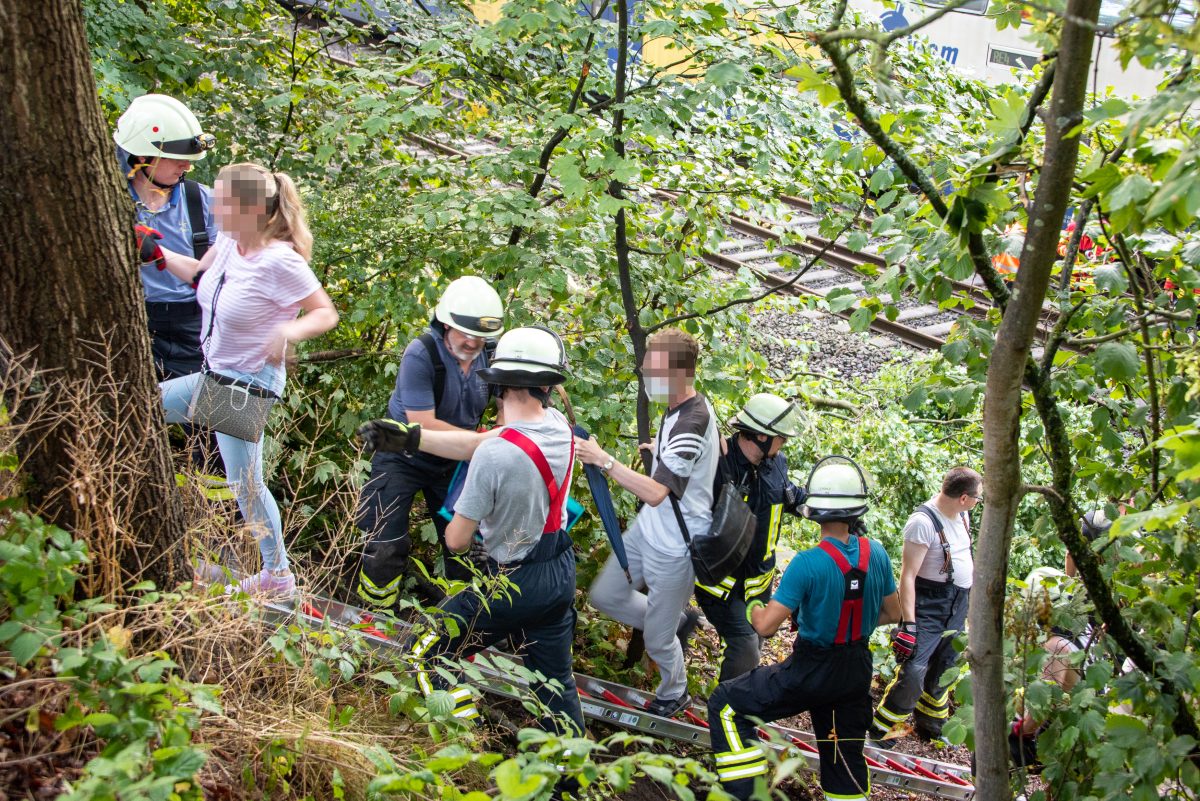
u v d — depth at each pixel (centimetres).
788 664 432
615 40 521
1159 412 388
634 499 567
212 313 392
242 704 316
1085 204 363
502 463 363
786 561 685
